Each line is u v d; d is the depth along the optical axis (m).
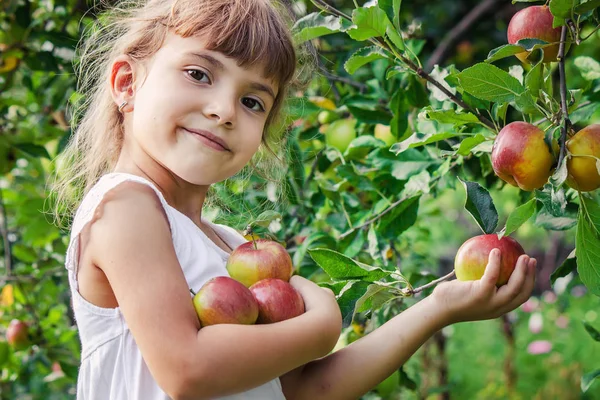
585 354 5.96
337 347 2.28
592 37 3.47
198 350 1.20
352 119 2.54
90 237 1.30
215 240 1.59
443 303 1.42
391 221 2.16
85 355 1.37
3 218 3.14
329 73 2.65
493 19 3.81
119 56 1.51
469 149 1.61
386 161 2.12
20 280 3.10
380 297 1.51
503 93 1.44
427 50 3.80
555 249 6.40
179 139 1.38
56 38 2.78
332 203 2.42
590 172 1.38
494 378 5.77
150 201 1.32
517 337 6.26
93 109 1.76
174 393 1.20
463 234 7.72
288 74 1.52
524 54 1.58
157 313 1.21
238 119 1.40
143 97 1.40
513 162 1.39
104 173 1.66
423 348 4.44
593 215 1.39
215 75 1.40
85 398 1.38
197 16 1.40
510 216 1.34
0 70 3.02
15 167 3.24
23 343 3.03
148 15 1.48
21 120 3.17
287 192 2.37
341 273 1.54
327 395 1.46
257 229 2.28
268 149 1.91
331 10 1.69
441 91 1.72
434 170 2.12
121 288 1.24
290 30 1.64
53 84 2.96
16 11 2.85
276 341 1.23
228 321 1.24
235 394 1.32
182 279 1.27
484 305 1.38
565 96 1.45
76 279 1.35
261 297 1.31
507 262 1.37
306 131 2.58
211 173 1.39
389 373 1.47
